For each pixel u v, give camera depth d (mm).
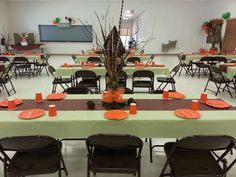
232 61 6477
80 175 2123
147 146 2637
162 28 12312
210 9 11656
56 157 1783
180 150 1751
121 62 2043
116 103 2096
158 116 1895
